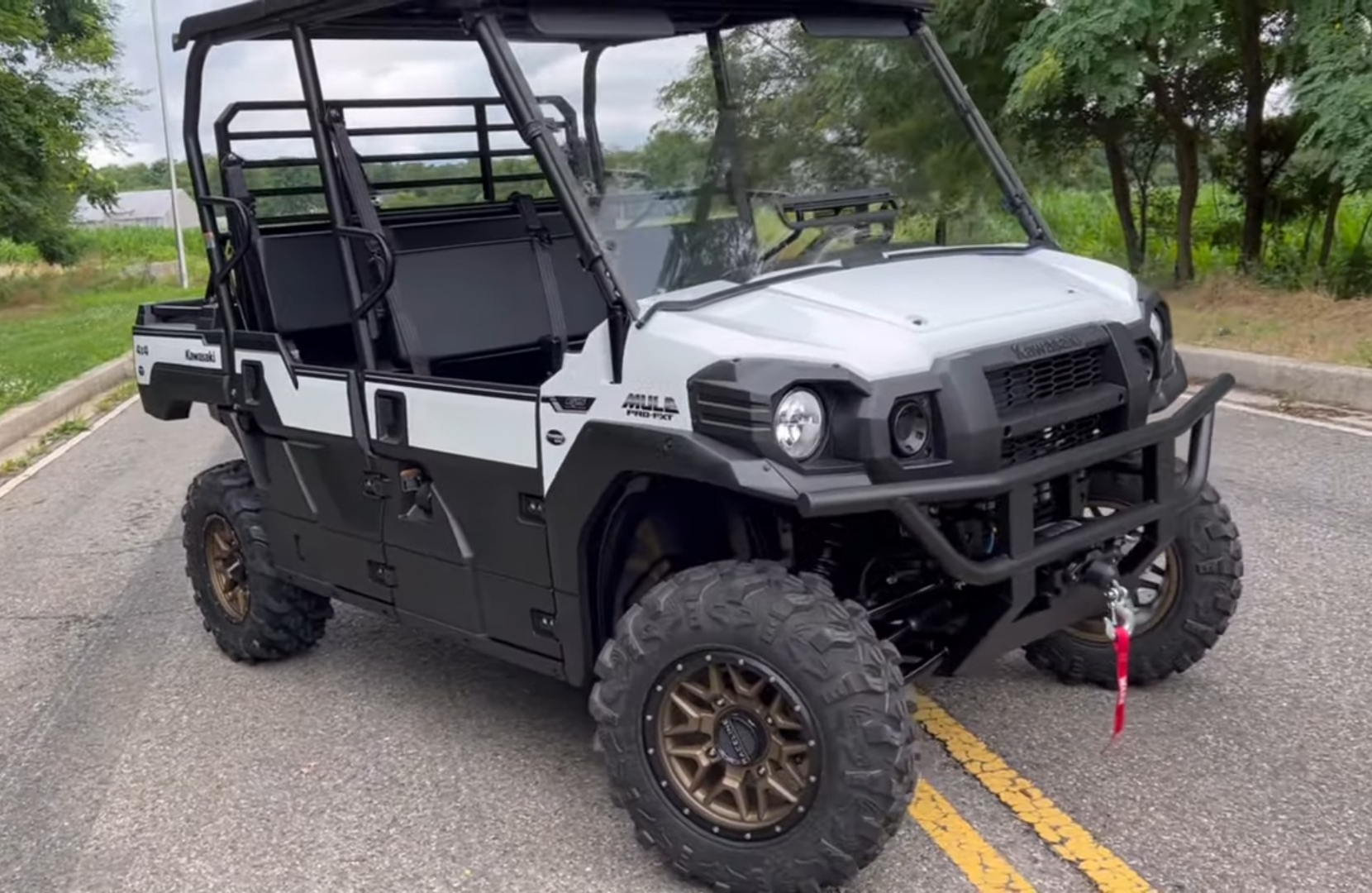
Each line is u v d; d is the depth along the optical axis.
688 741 3.55
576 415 3.65
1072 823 3.81
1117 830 3.76
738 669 3.39
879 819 3.25
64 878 3.90
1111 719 4.46
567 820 4.05
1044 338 3.57
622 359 3.52
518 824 4.04
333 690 5.22
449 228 4.97
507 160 5.11
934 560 3.41
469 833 4.00
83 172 26.80
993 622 3.57
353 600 4.84
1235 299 11.80
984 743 4.32
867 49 4.45
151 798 4.38
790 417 3.20
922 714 4.54
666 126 4.03
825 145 4.30
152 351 5.64
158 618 6.25
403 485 4.39
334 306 5.20
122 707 5.18
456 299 4.70
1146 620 4.57
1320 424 8.32
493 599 4.17
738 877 3.45
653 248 3.85
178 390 5.49
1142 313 3.99
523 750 4.56
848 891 3.52
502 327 4.78
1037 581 3.75
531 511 3.94
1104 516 3.96
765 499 3.15
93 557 7.39
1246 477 7.22
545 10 3.76
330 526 4.84
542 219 5.19
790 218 4.11
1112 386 3.76
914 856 3.68
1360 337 9.89
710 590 3.43
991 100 12.89
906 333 3.39
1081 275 4.14
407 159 4.98
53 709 5.21
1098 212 15.87
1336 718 4.39
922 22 4.65
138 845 4.07
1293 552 5.97
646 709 3.53
